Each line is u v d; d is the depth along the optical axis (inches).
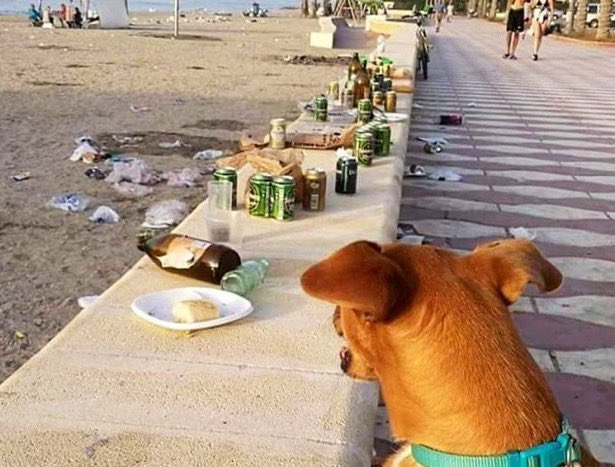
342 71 375.9
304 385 53.2
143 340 58.8
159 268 71.6
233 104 259.1
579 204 147.8
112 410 49.8
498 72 394.0
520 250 40.1
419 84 333.7
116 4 684.7
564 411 75.6
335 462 45.3
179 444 46.5
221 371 54.7
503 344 36.7
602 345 89.5
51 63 364.8
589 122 245.1
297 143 126.0
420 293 36.7
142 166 159.2
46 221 130.6
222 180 86.7
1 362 84.4
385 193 102.7
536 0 502.0
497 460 35.3
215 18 973.8
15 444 46.1
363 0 832.3
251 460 45.2
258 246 80.2
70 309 98.0
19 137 195.0
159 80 318.0
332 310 64.8
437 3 933.8
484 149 195.8
